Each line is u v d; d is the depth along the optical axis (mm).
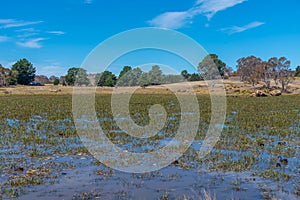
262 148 13094
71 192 8023
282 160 10844
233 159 11234
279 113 27391
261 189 8227
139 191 8133
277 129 18266
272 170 9797
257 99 48625
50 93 64625
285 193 7949
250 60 87500
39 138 14891
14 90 69938
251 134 16531
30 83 98250
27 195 7777
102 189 8266
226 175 9438
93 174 9539
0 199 7512
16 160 11055
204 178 9164
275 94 60969
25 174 9453
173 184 8664
